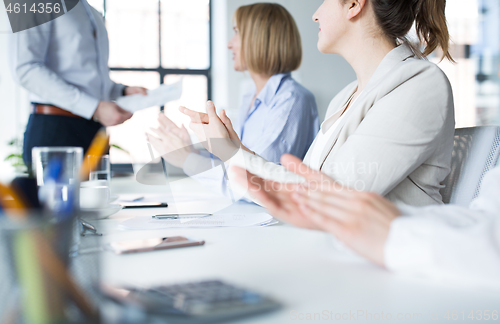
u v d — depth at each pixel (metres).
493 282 0.34
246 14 1.68
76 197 0.32
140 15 5.80
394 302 0.32
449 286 0.36
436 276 0.36
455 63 0.96
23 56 1.49
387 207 0.41
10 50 1.52
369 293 0.34
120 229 0.65
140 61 5.86
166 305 0.27
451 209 0.45
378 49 0.96
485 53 5.71
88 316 0.25
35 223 0.24
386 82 0.85
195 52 5.95
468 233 0.36
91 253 0.25
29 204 0.30
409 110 0.79
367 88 0.91
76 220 0.26
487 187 0.51
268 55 1.66
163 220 0.73
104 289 0.28
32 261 0.23
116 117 1.56
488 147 0.94
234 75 5.59
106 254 0.47
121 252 0.48
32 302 0.24
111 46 5.77
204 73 5.98
